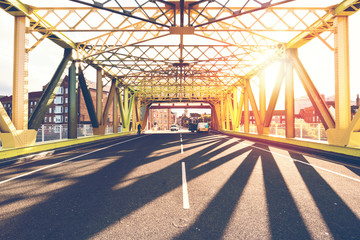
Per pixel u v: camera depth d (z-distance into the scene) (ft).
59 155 28.14
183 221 8.96
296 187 13.65
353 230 8.19
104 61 49.21
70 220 9.12
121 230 8.23
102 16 31.40
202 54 47.83
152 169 19.27
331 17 27.55
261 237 7.68
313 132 33.86
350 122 24.79
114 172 18.12
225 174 17.26
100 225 8.67
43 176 16.75
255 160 23.85
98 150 33.63
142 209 10.25
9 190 13.21
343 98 26.18
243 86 65.21
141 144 43.93
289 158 25.14
